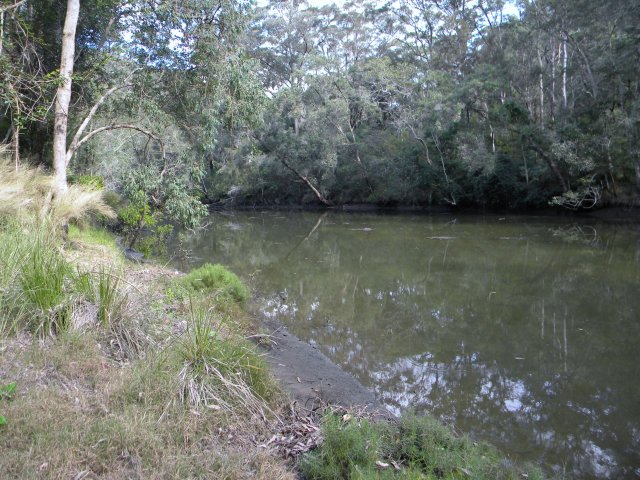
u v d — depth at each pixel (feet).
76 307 14.24
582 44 85.92
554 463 13.48
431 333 25.57
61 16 36.06
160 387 11.69
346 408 14.98
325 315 28.84
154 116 35.81
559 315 28.66
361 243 61.21
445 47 122.21
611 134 75.20
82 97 36.52
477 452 12.26
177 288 21.94
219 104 34.71
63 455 8.89
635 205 80.07
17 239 16.16
